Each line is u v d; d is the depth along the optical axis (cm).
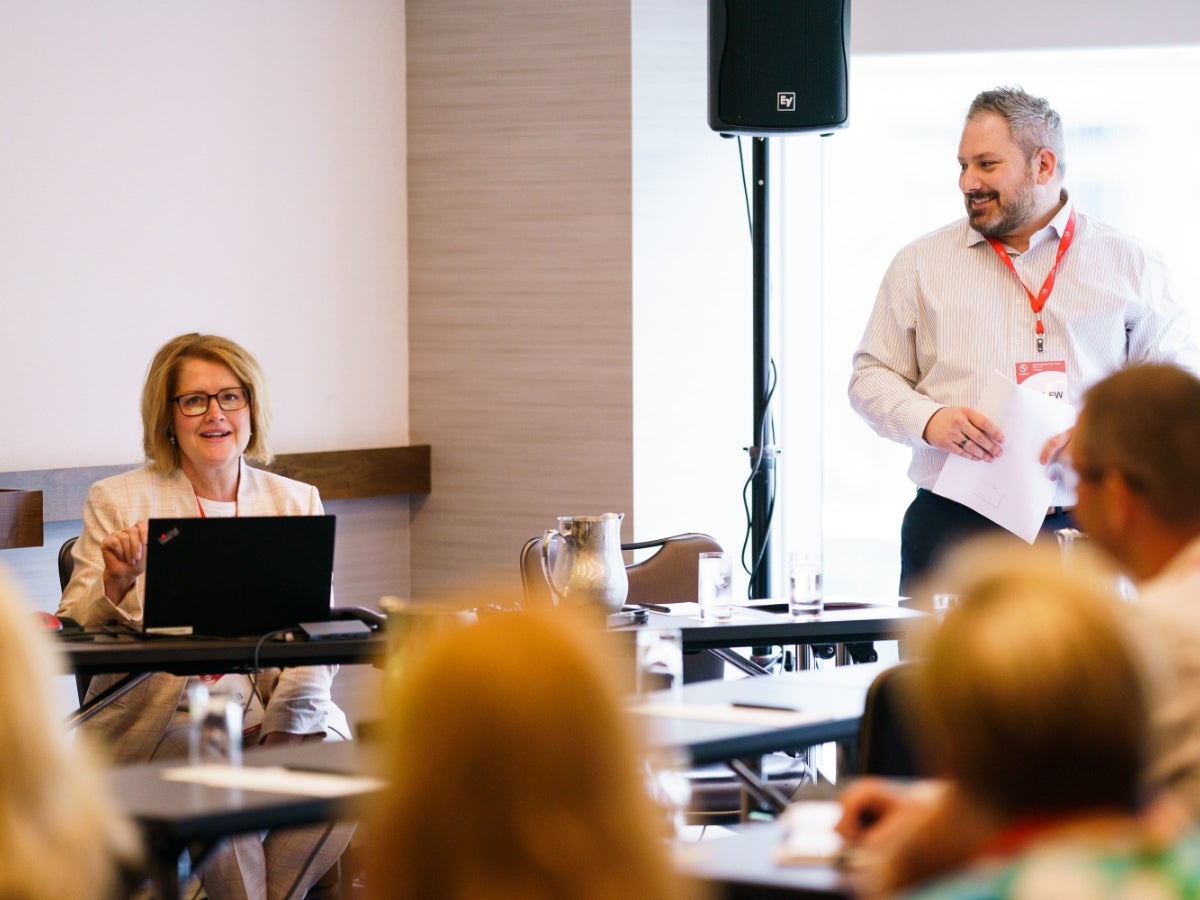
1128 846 129
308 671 450
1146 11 673
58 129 619
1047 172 510
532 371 716
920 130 735
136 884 300
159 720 434
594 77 692
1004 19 683
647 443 698
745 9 613
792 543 737
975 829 143
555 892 128
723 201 717
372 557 738
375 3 727
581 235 699
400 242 743
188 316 665
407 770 131
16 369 608
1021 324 515
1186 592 232
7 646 160
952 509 501
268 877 434
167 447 463
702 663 512
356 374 729
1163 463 239
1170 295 521
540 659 132
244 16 680
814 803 270
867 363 538
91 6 628
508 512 725
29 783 159
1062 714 135
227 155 677
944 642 143
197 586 401
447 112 729
